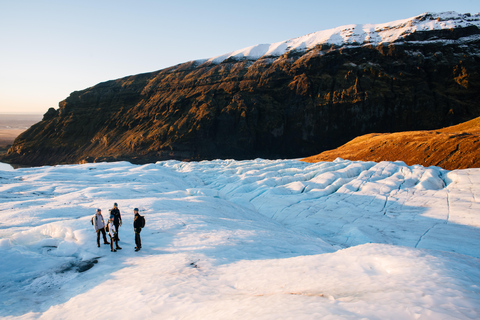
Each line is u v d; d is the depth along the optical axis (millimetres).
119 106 194625
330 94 155125
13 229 16047
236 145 154250
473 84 139125
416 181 46500
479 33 154000
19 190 34469
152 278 9211
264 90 168000
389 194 42062
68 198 28984
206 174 69688
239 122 158125
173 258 11562
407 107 142500
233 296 7055
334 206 39156
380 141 87750
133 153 157125
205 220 20391
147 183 44875
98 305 7801
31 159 176375
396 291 5680
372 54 160375
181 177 61062
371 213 36469
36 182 40344
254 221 26188
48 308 8297
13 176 45219
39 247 13656
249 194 47531
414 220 33094
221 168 79312
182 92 183375
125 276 9938
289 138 156500
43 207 22734
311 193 45062
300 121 155750
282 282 7801
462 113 135875
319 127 152500
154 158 151250
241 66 187625
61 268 11359
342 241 28328
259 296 6609
